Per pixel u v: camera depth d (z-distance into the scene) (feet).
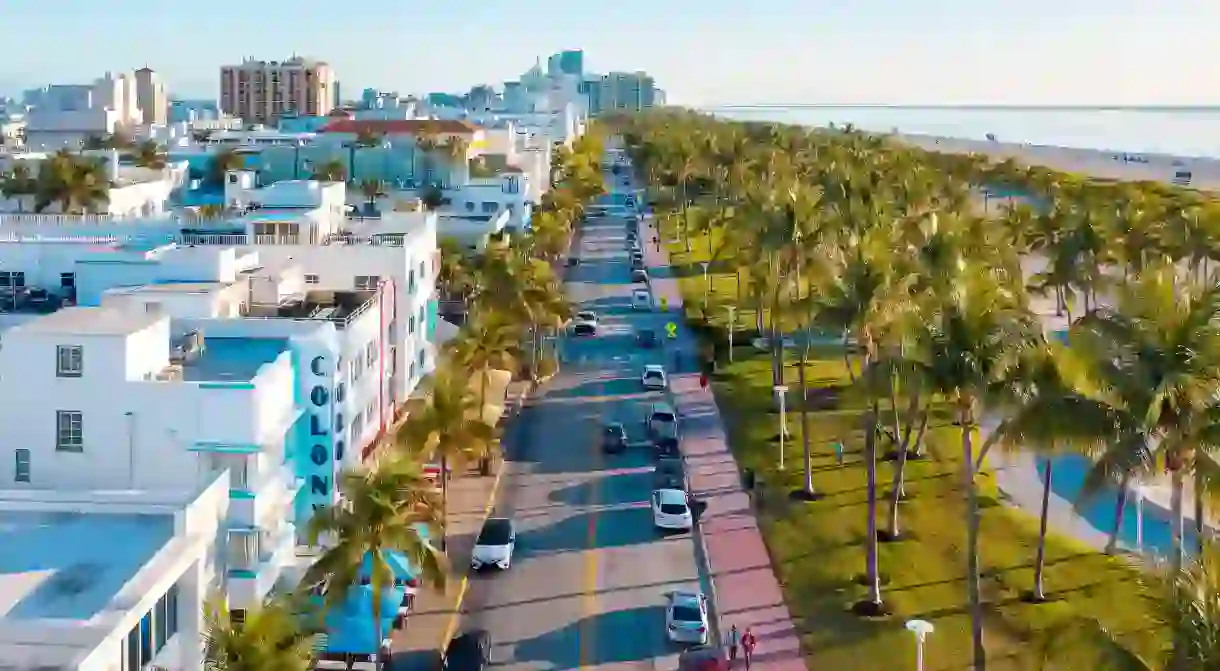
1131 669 99.09
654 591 178.60
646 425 263.90
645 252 533.14
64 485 147.33
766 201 338.34
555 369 313.53
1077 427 136.98
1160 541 201.67
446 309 348.59
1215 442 136.98
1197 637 90.48
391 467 139.54
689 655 149.69
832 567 185.26
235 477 147.33
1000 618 166.61
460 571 185.16
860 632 163.32
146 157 484.33
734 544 196.95
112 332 147.84
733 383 297.94
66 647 93.04
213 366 168.04
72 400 147.23
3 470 147.84
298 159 482.28
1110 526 211.82
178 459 147.02
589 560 190.70
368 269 240.53
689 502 214.69
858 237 252.21
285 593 138.92
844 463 235.61
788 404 276.82
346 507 142.20
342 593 133.28
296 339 173.78
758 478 228.63
